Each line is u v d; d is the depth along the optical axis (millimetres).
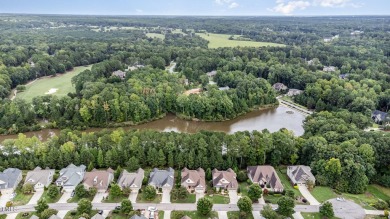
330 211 76500
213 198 86062
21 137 101562
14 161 97625
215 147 101938
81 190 84562
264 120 153625
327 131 111000
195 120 150250
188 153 100562
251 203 79000
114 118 141625
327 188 91375
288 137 106875
